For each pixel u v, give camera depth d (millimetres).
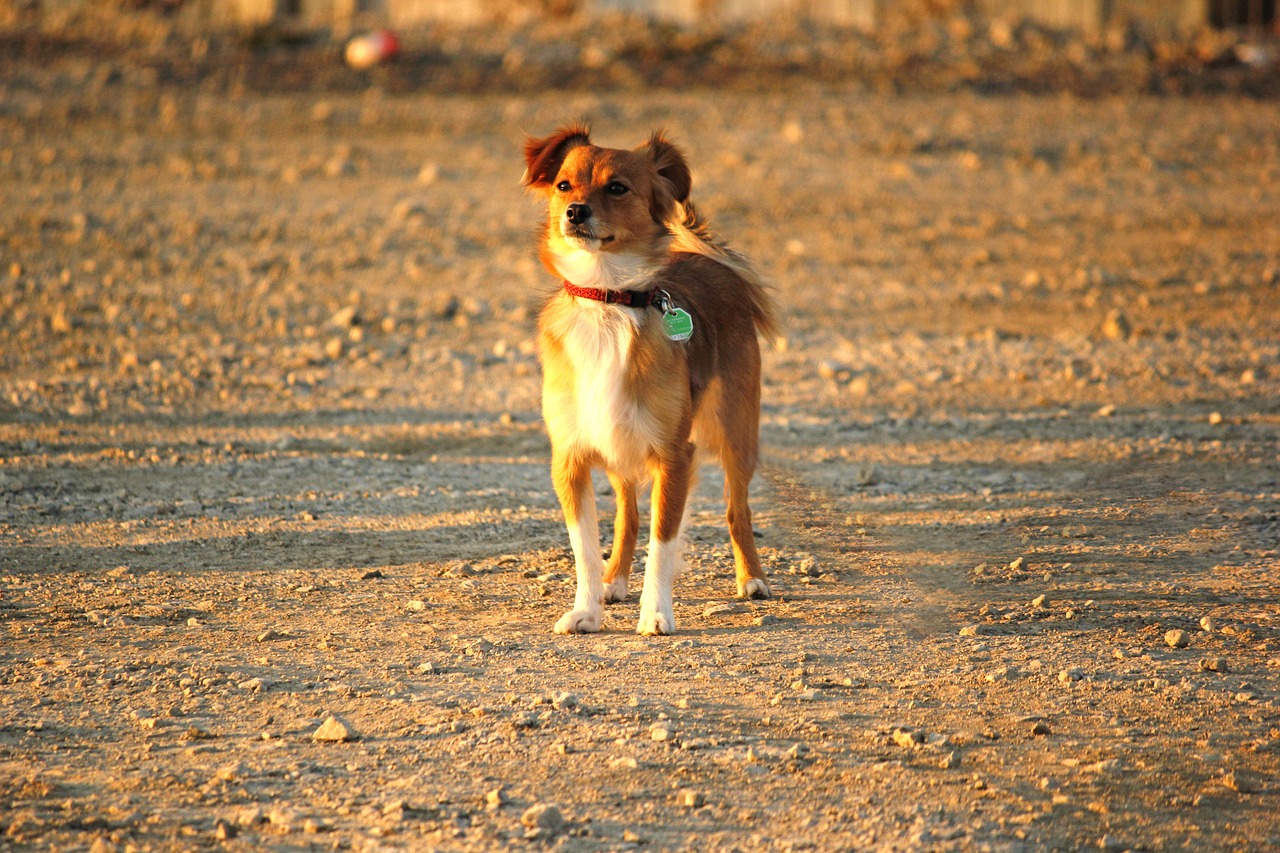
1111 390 15703
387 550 10570
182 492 11930
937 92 31188
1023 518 11336
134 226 21688
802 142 27094
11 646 8367
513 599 9469
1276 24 41125
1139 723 7195
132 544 10578
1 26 37406
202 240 21219
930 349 17406
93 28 37281
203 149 26250
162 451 13125
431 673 7953
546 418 8891
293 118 28531
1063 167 26109
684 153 9141
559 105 29484
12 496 11656
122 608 9141
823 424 14469
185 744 6898
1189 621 8859
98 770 6578
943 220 23094
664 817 6109
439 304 18625
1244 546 10461
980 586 9672
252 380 15727
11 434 13508
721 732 7062
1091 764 6672
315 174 24891
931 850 5801
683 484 8828
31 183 23750
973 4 40250
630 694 7613
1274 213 23359
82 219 21656
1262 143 27594
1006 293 19766
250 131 27625
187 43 35000
